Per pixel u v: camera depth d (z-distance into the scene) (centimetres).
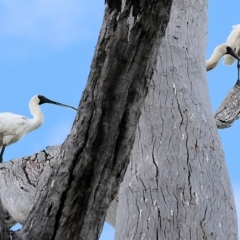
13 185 1358
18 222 1377
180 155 899
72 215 636
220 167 909
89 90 655
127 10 650
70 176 643
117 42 650
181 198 845
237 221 871
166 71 1016
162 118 948
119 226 855
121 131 654
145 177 880
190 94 991
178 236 809
